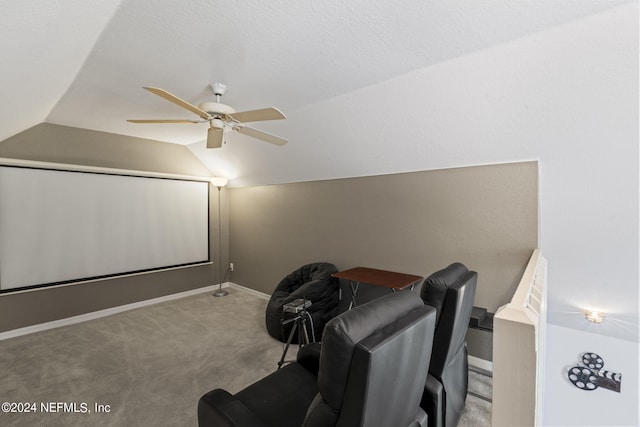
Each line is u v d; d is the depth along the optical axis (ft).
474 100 6.64
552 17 4.64
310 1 4.36
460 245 8.96
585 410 7.59
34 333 10.94
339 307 11.82
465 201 8.81
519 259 8.00
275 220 14.61
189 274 15.65
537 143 6.91
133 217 13.39
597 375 7.64
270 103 8.45
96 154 12.38
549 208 7.61
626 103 5.41
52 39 4.58
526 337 2.89
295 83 7.18
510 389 2.97
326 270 11.46
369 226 11.06
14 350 9.65
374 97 7.57
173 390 7.64
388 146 9.07
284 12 4.61
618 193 6.53
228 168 15.15
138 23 4.92
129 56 6.01
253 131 7.90
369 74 6.66
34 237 10.92
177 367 8.70
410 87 6.93
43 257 11.11
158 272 14.44
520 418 2.93
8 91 5.95
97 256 12.38
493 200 8.32
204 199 16.07
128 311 13.28
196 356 9.34
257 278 15.75
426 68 6.31
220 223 16.99
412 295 4.27
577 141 6.39
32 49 4.58
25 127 10.19
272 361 9.07
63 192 11.51
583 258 7.58
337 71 6.56
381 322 3.43
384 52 5.75
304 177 12.84
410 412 4.13
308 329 10.18
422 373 4.07
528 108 6.31
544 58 5.35
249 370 8.58
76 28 4.61
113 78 7.09
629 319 7.48
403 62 6.11
